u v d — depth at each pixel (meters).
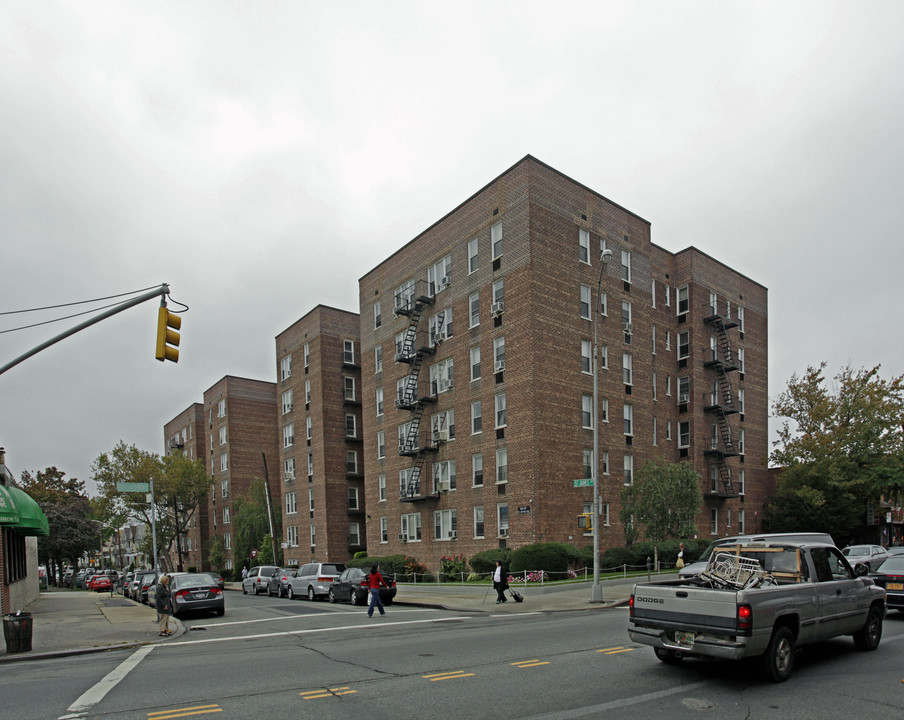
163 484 61.62
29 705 9.07
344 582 27.45
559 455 33.25
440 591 30.22
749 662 10.34
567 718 7.68
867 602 11.38
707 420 43.78
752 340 49.91
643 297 40.50
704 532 42.28
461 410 37.28
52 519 70.50
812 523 43.72
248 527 59.34
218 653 13.73
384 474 43.97
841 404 43.81
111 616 23.88
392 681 9.81
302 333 56.12
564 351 34.44
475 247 37.44
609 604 22.02
